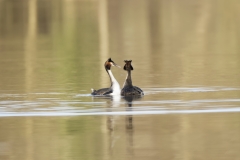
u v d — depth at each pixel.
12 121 19.33
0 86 25.88
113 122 18.97
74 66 32.88
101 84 26.16
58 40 47.56
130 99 22.31
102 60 35.59
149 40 46.75
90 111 20.45
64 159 15.57
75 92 24.08
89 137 17.42
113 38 48.59
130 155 15.80
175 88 24.47
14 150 16.34
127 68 23.23
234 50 39.34
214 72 29.19
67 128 18.38
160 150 16.11
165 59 35.34
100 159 15.52
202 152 15.91
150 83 26.02
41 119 19.53
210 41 44.97
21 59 36.75
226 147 16.31
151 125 18.55
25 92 24.16
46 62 34.94
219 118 19.20
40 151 16.23
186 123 18.67
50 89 24.86
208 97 22.39
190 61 34.06
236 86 24.66
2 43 46.56
